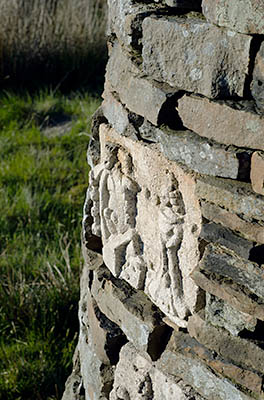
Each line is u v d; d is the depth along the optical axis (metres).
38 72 6.55
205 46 1.64
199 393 1.81
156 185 1.83
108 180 2.02
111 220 2.05
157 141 1.80
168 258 1.83
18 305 3.41
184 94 1.72
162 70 1.77
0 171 4.73
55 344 3.22
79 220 4.15
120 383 2.10
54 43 6.55
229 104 1.61
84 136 5.28
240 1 1.53
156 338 1.93
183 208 1.76
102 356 2.17
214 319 1.72
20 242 3.93
